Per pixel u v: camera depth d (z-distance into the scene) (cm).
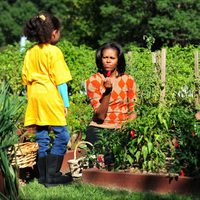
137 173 1185
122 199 1103
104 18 6562
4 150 1033
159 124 1205
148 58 1753
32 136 1419
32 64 1275
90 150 1285
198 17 5678
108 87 1270
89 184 1227
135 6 5900
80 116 1606
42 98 1259
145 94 1638
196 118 1252
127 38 6175
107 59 1296
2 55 1931
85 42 7050
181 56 1781
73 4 7069
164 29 5697
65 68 1263
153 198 1099
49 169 1264
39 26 1256
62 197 1134
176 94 1636
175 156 1179
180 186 1146
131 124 1217
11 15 8525
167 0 5641
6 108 1052
